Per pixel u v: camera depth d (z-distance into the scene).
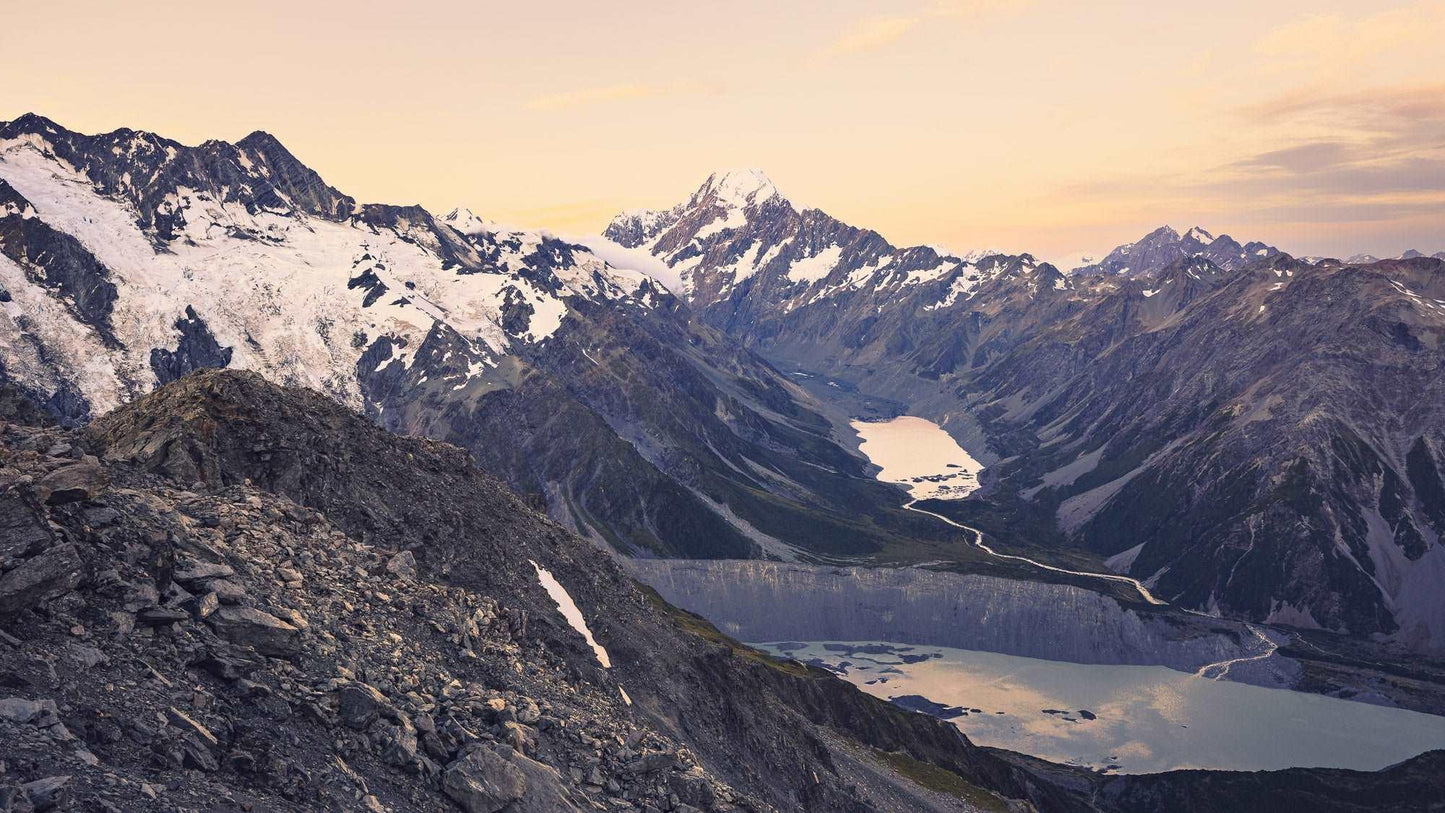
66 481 42.75
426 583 66.75
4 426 55.06
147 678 36.88
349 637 50.00
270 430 76.31
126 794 30.45
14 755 29.47
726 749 91.62
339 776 38.28
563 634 82.94
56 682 33.81
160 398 73.62
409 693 47.25
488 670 57.78
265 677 41.41
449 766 43.12
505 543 93.81
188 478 65.00
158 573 42.38
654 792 54.72
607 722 61.69
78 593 38.41
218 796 33.16
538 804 44.62
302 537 60.25
